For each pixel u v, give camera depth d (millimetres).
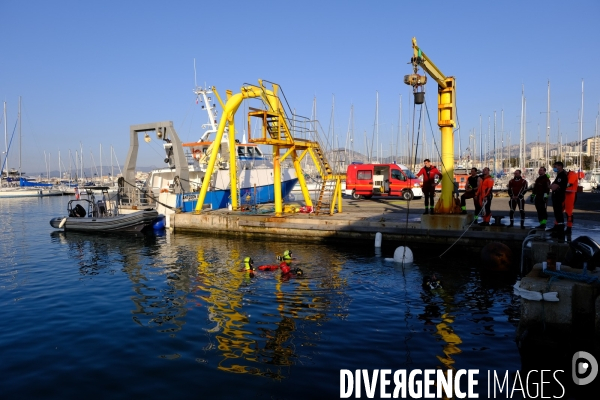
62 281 11656
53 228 24031
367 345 6770
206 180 21141
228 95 21250
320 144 19859
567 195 11523
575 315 6504
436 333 7246
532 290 6676
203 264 13258
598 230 14039
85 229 21844
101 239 19344
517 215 18375
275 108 18312
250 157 28203
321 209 21703
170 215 20812
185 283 10961
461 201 15086
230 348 6758
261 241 17859
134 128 23203
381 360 6230
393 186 28078
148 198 22797
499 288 10000
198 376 5824
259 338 7137
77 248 17156
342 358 6305
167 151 24750
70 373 6035
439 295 9461
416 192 27656
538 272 7328
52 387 5645
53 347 6996
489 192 14062
